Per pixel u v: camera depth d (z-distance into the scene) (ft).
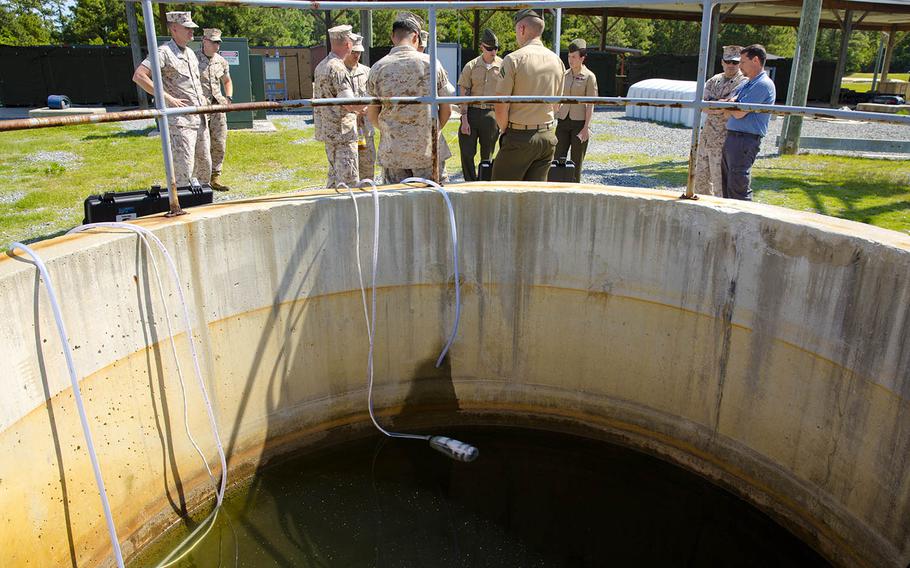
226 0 10.43
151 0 10.19
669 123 50.78
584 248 13.50
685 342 12.93
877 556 10.40
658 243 12.77
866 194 23.56
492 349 14.61
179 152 20.07
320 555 11.40
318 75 18.88
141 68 19.54
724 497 12.87
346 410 14.25
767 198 22.82
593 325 13.92
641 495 13.52
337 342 13.75
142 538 11.19
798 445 11.59
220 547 11.55
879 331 10.03
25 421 8.95
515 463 14.24
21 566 9.02
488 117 23.18
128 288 10.37
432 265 13.89
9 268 8.80
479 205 13.61
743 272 11.81
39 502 9.27
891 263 9.74
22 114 57.93
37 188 23.29
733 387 12.42
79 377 9.75
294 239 12.64
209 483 12.39
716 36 52.95
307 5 11.09
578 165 23.70
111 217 14.12
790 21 72.74
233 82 41.24
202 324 11.74
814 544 11.47
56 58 65.36
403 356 14.40
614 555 11.73
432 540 11.87
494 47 22.50
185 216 11.49
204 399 11.89
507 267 13.97
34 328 8.98
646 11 67.87
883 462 10.19
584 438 14.60
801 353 11.24
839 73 65.57
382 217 13.34
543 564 11.38
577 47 22.07
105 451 10.36
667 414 13.57
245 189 23.34
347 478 13.43
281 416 13.44
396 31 14.97
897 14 61.72
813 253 10.77
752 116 17.21
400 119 15.15
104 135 37.68
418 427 14.87
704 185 20.58
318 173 26.37
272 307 12.71
